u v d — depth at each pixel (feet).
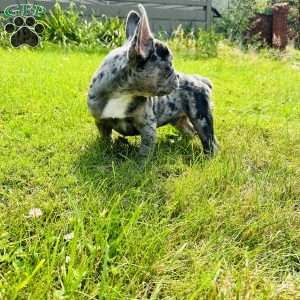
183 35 7.42
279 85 4.48
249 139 2.57
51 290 1.25
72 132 2.38
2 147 2.10
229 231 1.61
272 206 1.78
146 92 1.90
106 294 1.22
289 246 1.58
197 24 7.91
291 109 3.41
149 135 2.10
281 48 8.83
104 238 1.43
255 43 8.34
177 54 6.25
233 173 2.03
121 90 1.93
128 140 2.40
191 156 2.28
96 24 6.59
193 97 2.27
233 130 2.71
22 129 2.35
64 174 1.90
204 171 1.99
